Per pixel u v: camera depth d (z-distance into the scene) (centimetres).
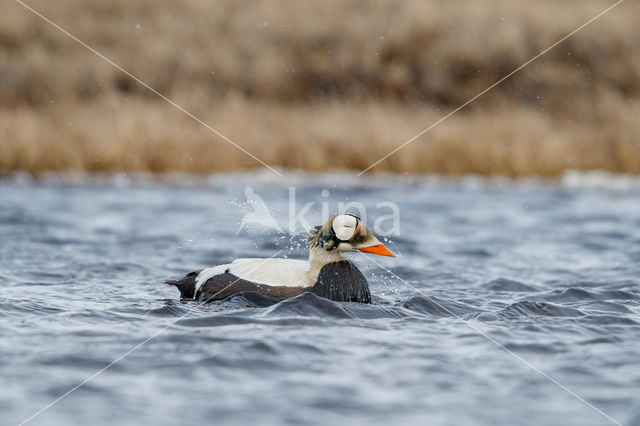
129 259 1248
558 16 3766
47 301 901
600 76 3409
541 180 2533
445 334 780
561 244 1471
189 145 2517
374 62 3466
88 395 600
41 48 3316
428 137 2653
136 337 737
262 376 642
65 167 2416
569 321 838
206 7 3784
